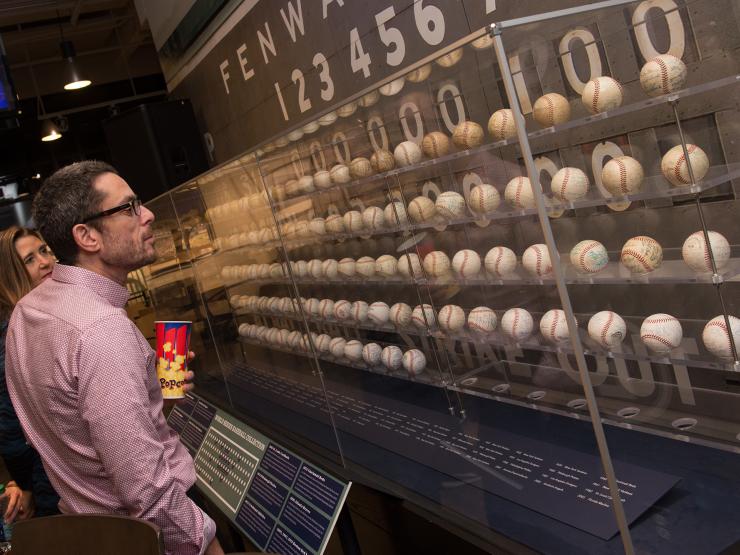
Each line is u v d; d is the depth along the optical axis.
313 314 2.52
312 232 2.40
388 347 2.10
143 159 5.64
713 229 1.55
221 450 2.79
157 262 4.27
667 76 1.53
